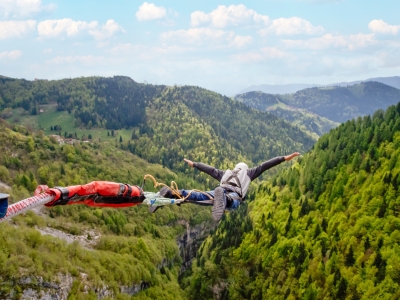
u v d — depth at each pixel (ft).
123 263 287.07
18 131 502.79
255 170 42.42
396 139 455.63
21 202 25.23
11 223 262.67
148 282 309.83
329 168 485.56
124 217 403.54
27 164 430.61
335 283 341.82
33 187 370.32
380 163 435.53
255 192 564.71
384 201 389.80
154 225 437.17
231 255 424.05
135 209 446.19
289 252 395.55
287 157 42.88
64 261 225.97
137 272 291.99
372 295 320.70
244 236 446.19
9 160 411.13
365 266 347.56
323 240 396.57
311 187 476.95
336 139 527.40
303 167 529.04
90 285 229.04
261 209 495.82
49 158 475.31
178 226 492.13
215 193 37.55
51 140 544.62
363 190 415.64
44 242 232.32
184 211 526.16
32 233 229.25
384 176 406.00
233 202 39.60
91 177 483.10
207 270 396.98
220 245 447.01
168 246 414.41
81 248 263.70
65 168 464.24
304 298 343.26
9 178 362.94
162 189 37.55
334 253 364.17
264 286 378.53
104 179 501.56
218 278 392.06
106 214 387.96
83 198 29.89
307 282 355.97
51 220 322.75
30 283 190.19
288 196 474.08
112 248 317.42
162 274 359.46
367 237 368.27
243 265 410.72
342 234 390.21
